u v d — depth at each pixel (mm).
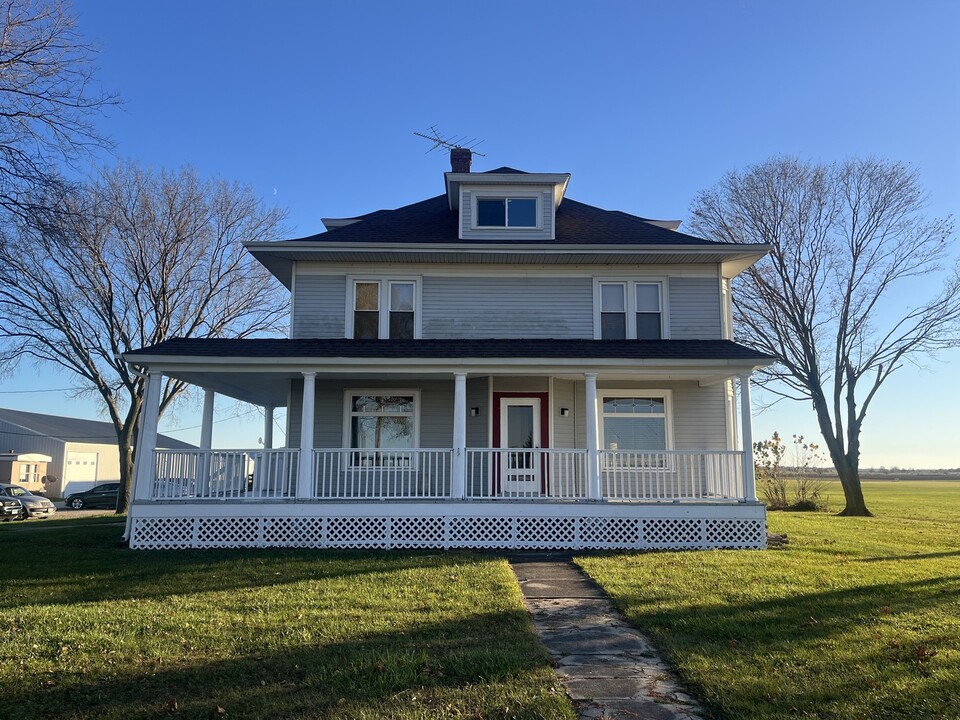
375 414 15648
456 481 13000
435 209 18328
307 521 12922
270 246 14812
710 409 15695
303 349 13922
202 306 28141
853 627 6965
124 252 26406
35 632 6867
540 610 8078
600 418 15656
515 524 12922
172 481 13164
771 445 30594
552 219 16047
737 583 9266
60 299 25141
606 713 4969
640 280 15875
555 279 15867
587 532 12945
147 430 13078
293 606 8016
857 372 26953
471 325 15641
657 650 6461
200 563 11000
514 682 5453
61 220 14734
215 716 4844
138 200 26547
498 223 16281
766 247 14852
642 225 17094
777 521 20375
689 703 5168
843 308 27797
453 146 20125
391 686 5352
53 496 43094
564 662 6125
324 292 15664
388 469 13320
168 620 7324
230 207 28266
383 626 7098
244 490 13773
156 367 13156
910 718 4715
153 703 5078
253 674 5668
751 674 5609
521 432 15383
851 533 16281
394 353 13586
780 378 29047
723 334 15742
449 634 6809
